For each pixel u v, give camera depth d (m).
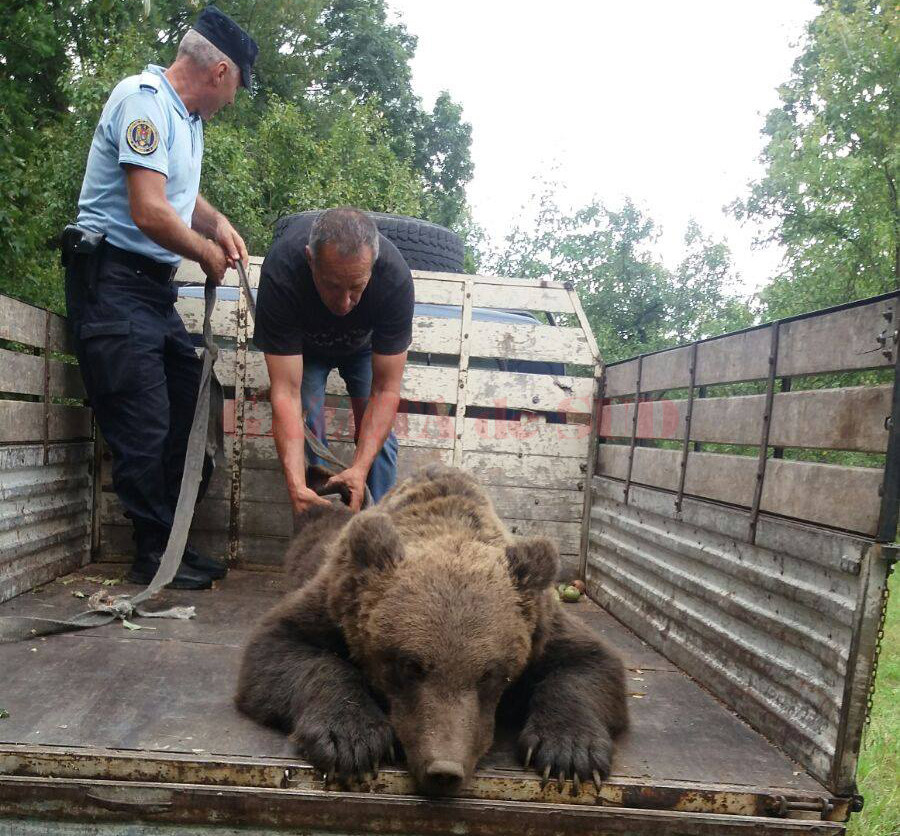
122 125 4.06
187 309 5.07
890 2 14.23
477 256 17.16
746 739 2.71
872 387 2.35
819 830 2.22
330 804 2.16
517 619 2.52
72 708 2.61
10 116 14.60
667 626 3.75
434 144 34.03
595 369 5.19
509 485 5.16
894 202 13.70
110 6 4.52
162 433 4.48
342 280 3.78
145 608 3.95
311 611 2.82
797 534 2.68
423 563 2.55
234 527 5.07
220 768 2.21
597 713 2.53
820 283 13.86
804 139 14.60
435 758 2.07
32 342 4.18
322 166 16.83
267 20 24.22
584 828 2.20
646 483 4.27
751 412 3.13
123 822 2.18
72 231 4.24
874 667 2.29
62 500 4.64
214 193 13.20
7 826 2.19
